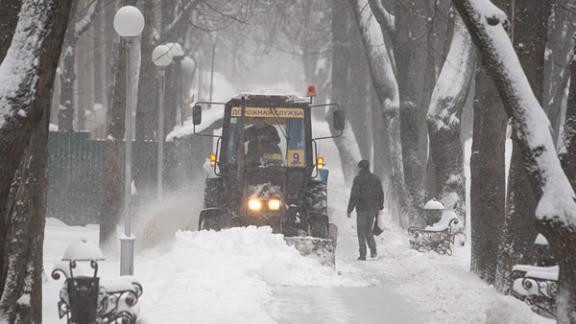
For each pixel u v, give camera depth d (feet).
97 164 238.07
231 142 156.25
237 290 104.42
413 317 99.55
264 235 134.72
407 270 147.43
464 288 118.93
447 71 197.26
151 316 86.07
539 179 74.43
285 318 96.02
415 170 233.14
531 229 116.98
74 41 276.62
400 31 236.63
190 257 128.88
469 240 210.38
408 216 233.55
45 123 71.77
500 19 79.41
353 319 97.35
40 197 71.51
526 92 76.84
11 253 68.08
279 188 146.10
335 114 150.41
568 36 301.43
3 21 62.64
